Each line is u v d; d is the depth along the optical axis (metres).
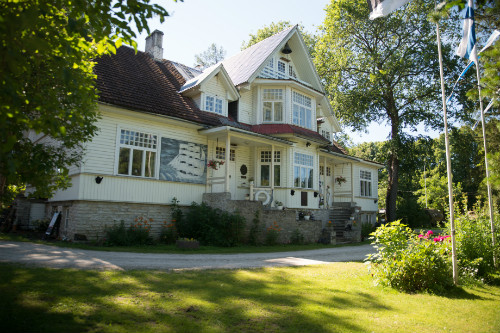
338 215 22.09
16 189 10.38
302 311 5.45
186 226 14.84
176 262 9.35
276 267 9.37
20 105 4.71
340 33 29.17
